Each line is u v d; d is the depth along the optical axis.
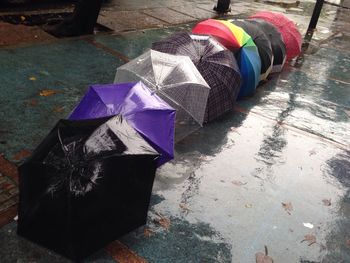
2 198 2.97
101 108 3.09
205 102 3.87
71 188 2.25
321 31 11.15
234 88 4.56
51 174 2.34
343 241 3.19
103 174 2.34
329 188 3.87
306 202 3.59
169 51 4.51
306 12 13.87
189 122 3.86
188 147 4.11
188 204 3.28
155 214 3.10
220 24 5.29
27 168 2.44
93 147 2.41
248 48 5.18
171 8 10.42
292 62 7.76
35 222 2.36
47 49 6.02
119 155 2.42
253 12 12.16
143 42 7.25
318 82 6.88
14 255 2.53
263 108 5.42
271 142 4.54
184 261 2.73
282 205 3.49
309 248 3.05
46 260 2.54
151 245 2.80
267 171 3.96
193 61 4.38
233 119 4.93
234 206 3.37
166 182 3.50
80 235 2.28
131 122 2.97
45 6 8.44
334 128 5.20
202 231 3.02
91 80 5.28
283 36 7.12
